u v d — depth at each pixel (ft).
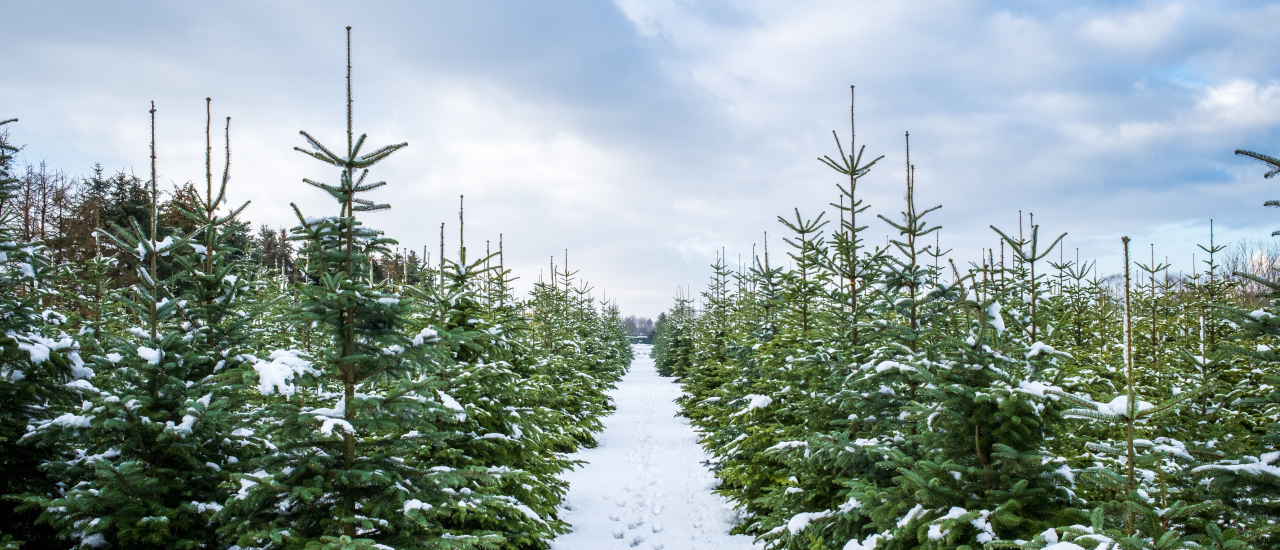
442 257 28.25
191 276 20.03
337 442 16.39
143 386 17.53
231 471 18.71
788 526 20.42
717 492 35.53
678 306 124.98
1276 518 12.36
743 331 50.42
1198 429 19.63
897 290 24.86
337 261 16.99
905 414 16.84
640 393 97.40
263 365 15.46
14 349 16.52
